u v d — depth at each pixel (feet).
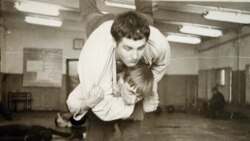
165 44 6.93
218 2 17.92
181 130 14.40
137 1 7.37
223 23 19.36
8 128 11.44
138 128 6.88
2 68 14.65
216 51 19.81
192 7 17.63
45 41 15.31
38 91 15.39
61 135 12.27
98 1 12.79
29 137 11.45
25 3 14.35
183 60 19.42
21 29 14.79
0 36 13.97
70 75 15.70
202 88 19.57
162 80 18.90
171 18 17.69
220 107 19.49
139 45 5.85
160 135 13.05
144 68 6.17
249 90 19.90
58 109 15.64
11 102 15.29
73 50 15.75
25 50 14.98
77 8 15.14
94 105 6.46
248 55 19.79
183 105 19.21
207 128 15.44
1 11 14.40
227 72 19.99
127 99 6.21
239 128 15.55
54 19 15.08
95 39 6.59
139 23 5.82
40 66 15.40
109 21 6.81
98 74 6.41
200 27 18.98
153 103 7.09
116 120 6.75
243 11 18.13
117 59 6.54
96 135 6.76
